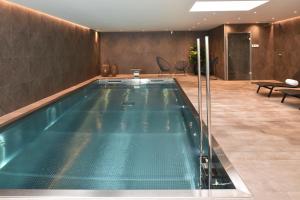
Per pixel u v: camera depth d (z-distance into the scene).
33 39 7.96
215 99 7.91
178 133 5.37
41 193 2.50
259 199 2.50
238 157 3.54
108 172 3.62
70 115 7.03
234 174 2.94
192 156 4.07
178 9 8.39
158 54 17.23
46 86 8.91
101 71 16.83
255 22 13.01
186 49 17.17
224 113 6.09
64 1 6.70
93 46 15.40
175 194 2.48
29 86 7.71
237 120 5.46
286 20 11.88
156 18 10.50
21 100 7.26
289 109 6.49
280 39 12.55
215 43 15.24
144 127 5.84
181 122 6.25
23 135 5.33
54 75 9.59
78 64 12.52
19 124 5.97
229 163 3.22
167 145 4.65
